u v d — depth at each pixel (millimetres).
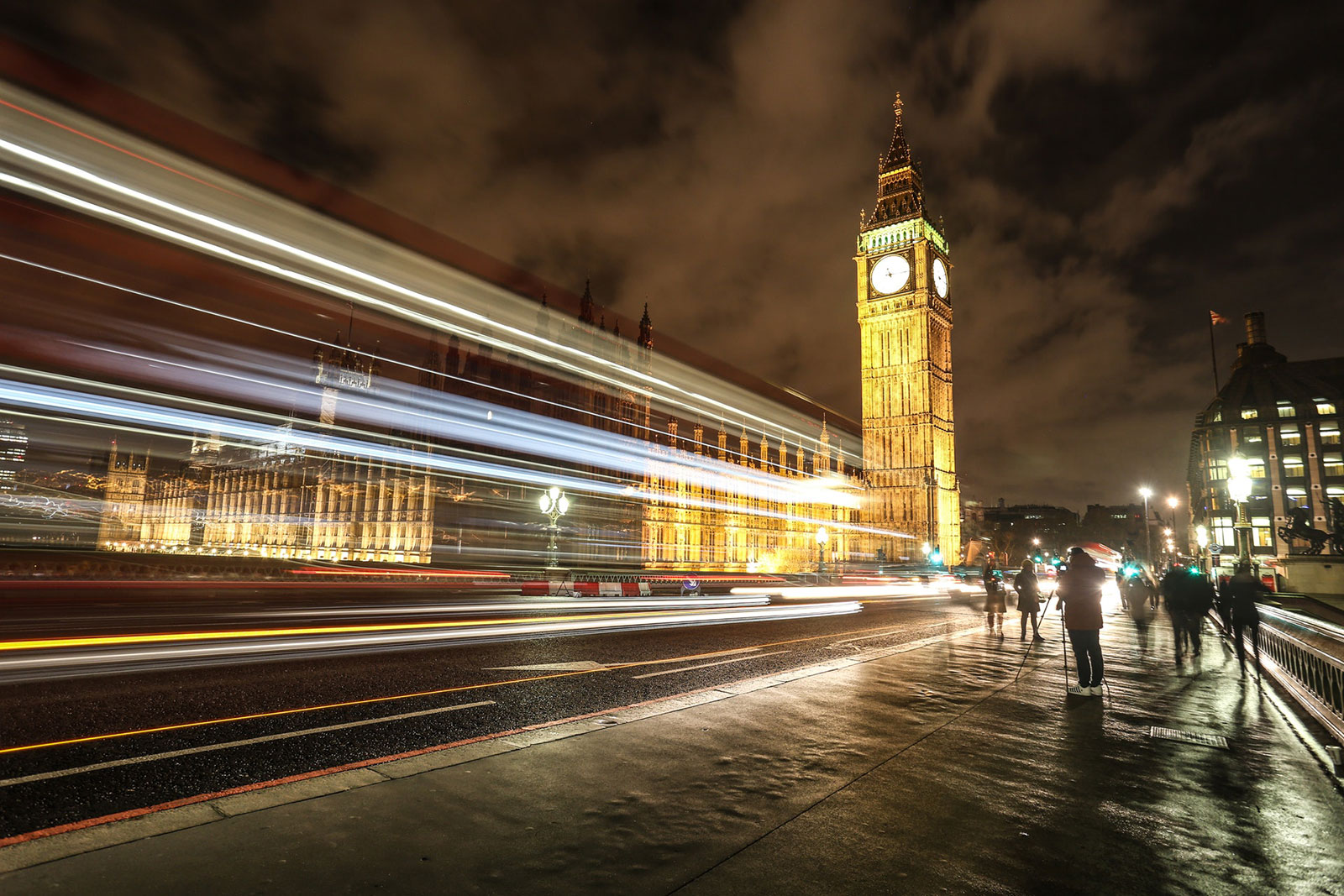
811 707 8078
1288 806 5207
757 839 4352
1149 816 4945
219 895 3471
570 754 6047
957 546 108500
